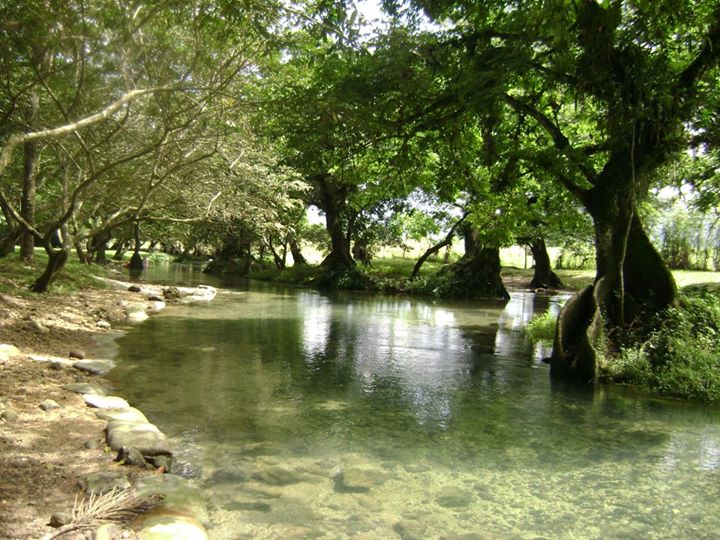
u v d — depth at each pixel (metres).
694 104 9.53
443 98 10.27
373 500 4.50
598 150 11.59
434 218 29.70
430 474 5.12
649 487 5.02
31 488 4.02
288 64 10.41
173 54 9.81
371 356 10.89
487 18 10.58
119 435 5.22
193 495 4.25
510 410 7.46
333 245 32.06
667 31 9.18
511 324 16.89
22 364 7.67
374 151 12.46
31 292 13.27
